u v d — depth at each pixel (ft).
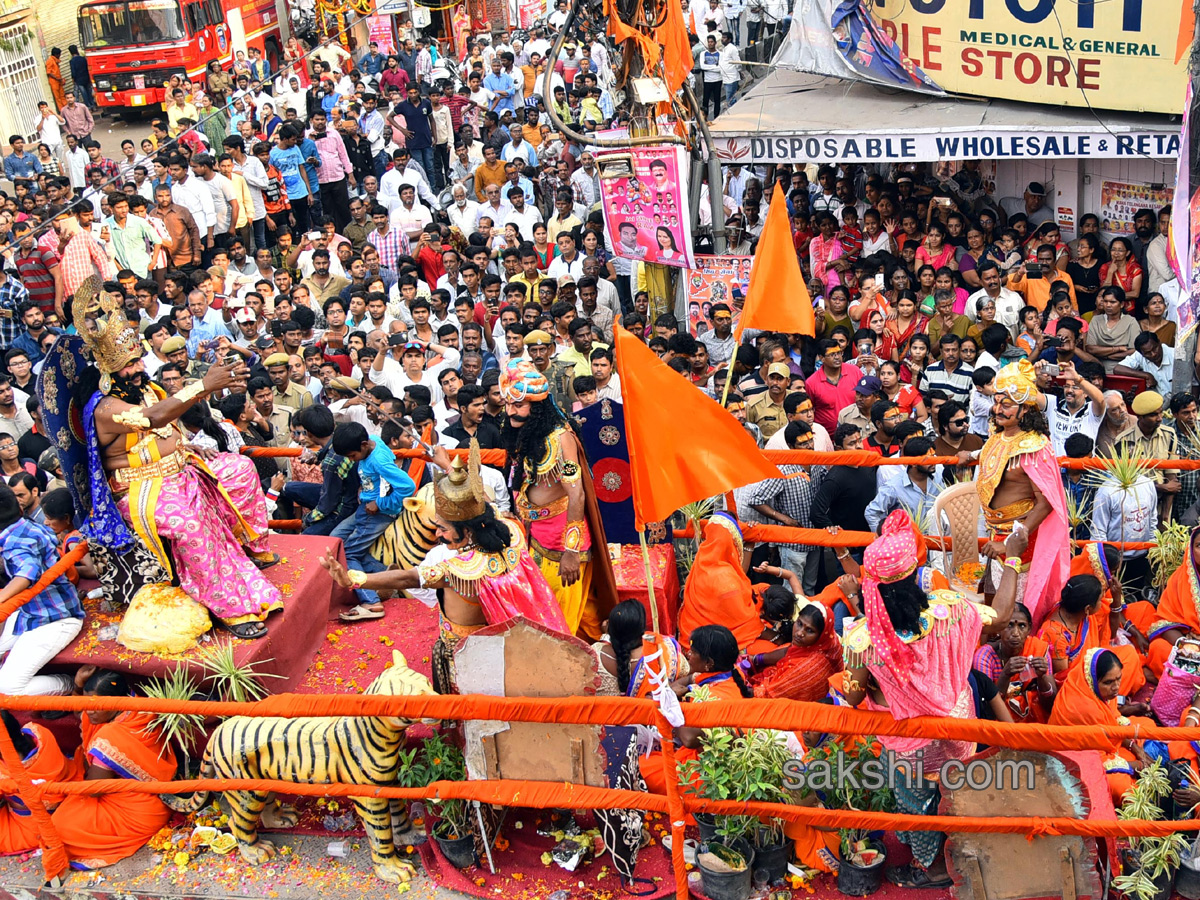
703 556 23.16
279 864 18.63
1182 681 20.08
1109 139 37.58
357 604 24.14
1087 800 16.11
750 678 21.45
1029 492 21.83
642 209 38.19
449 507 18.24
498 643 17.33
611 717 16.38
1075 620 21.08
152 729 19.31
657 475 17.17
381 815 17.95
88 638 20.07
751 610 22.75
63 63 92.22
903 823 16.38
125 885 18.38
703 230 46.14
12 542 19.38
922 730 15.70
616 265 47.62
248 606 20.24
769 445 28.32
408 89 68.54
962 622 16.34
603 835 17.97
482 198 58.59
